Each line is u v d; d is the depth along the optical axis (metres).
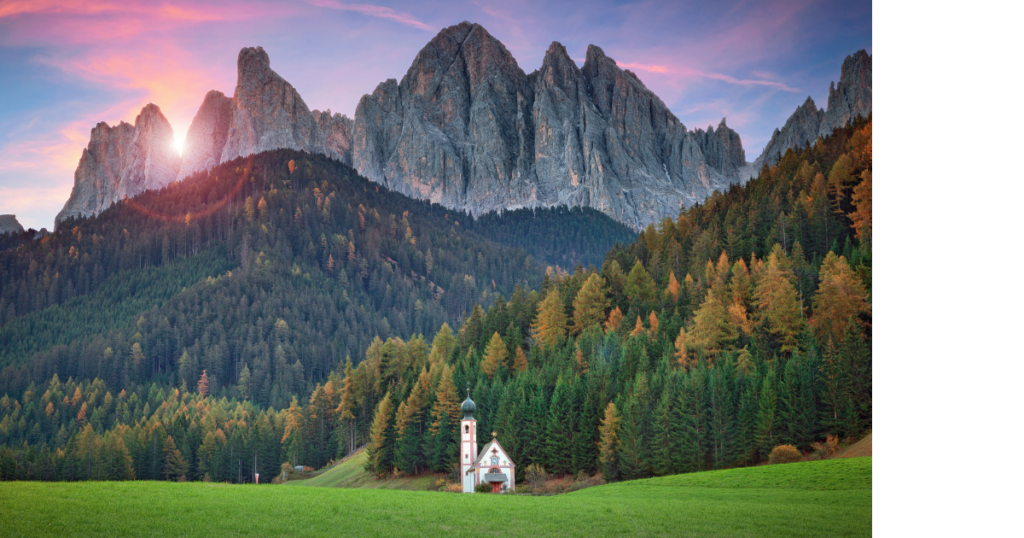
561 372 112.00
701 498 56.31
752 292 123.81
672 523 41.22
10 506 40.53
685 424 88.44
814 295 109.94
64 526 36.16
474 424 103.00
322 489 54.09
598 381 104.88
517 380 116.31
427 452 111.44
